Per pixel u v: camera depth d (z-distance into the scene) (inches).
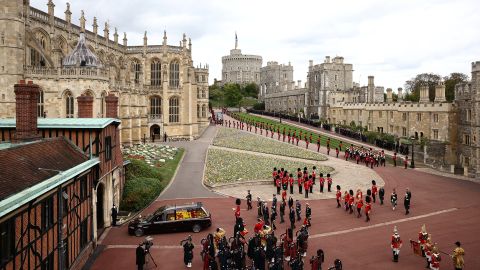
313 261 839.7
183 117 3636.8
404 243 1113.4
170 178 1942.7
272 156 2650.1
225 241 925.8
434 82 5659.5
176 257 1011.3
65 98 2320.4
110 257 1011.9
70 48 2893.7
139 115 3174.2
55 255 796.6
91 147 1086.4
